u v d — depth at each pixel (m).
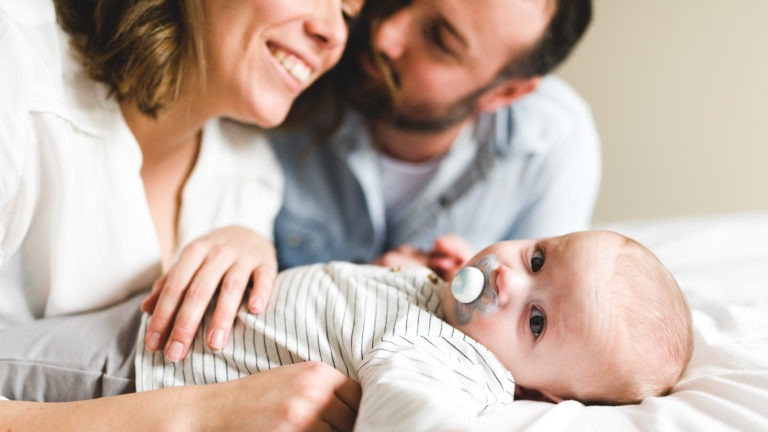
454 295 0.82
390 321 0.78
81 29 0.93
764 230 1.60
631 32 1.83
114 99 0.94
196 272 0.85
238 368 0.80
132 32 0.88
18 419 0.71
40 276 0.96
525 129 1.41
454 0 1.09
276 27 0.90
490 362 0.76
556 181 1.50
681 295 0.83
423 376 0.67
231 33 0.89
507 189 1.49
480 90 1.24
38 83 0.84
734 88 1.86
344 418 0.70
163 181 1.10
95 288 0.97
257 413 0.67
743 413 0.66
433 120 1.27
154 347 0.80
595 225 1.86
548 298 0.79
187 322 0.79
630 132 1.92
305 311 0.82
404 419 0.60
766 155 1.90
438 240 1.19
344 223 1.45
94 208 0.93
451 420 0.59
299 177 1.40
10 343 0.84
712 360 0.81
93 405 0.71
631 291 0.79
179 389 0.72
